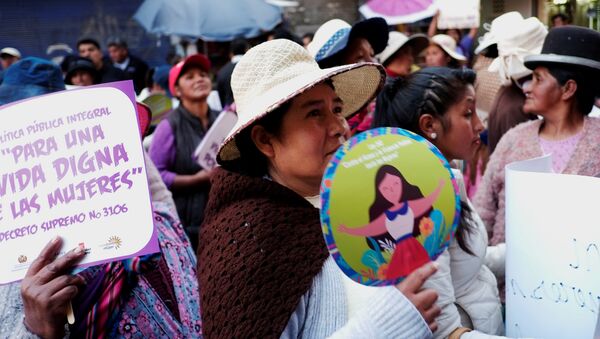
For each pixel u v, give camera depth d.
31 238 1.48
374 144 1.24
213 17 8.46
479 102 3.97
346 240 1.21
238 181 1.49
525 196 1.53
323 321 1.36
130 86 1.52
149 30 8.70
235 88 1.53
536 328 1.54
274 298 1.32
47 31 12.10
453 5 5.97
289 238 1.39
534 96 2.44
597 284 1.43
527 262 1.54
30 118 1.54
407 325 1.26
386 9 7.59
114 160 1.50
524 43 3.23
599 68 2.30
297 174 1.49
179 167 3.93
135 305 1.59
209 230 1.47
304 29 11.33
